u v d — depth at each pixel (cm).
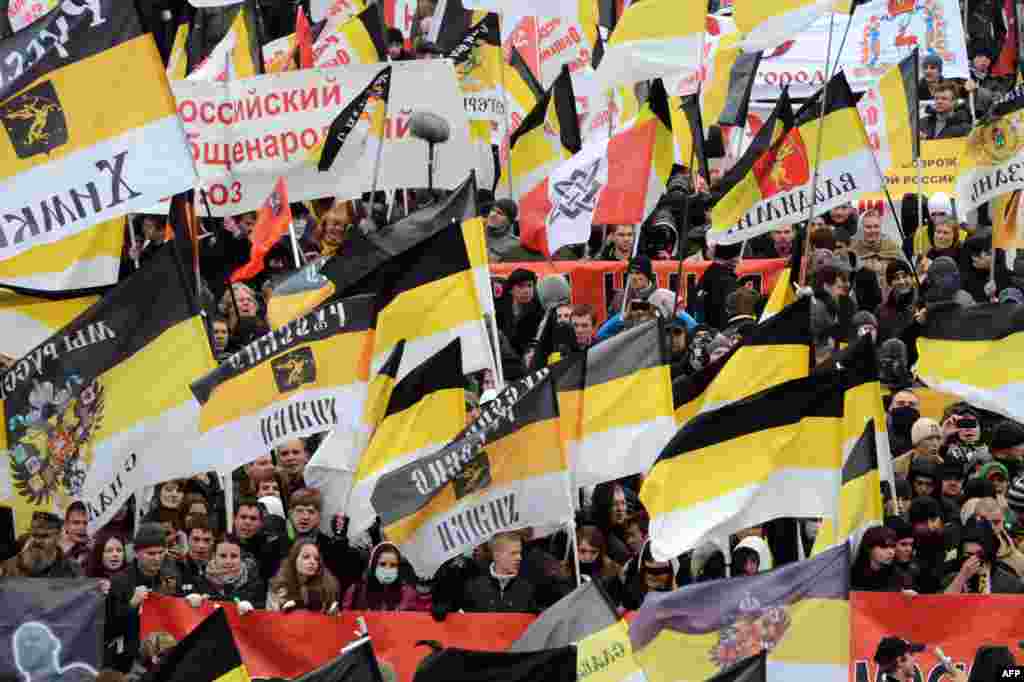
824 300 3059
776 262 3347
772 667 2169
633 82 3189
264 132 3008
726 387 2512
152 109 2312
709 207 3416
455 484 2348
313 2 3884
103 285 2477
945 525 2620
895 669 2361
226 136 3008
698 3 3150
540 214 3175
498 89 3412
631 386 2511
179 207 2667
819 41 3959
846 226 3488
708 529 2362
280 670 2316
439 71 3030
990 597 2414
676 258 3397
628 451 2505
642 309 2902
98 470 2344
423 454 2445
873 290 3288
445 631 2342
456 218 2644
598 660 2183
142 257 3067
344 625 2331
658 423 2505
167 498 2527
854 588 2450
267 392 2444
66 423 2330
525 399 2355
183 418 2367
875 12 3916
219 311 2964
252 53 3262
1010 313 2642
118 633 2277
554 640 2191
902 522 2491
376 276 2527
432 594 2416
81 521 2338
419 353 2533
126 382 2348
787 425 2370
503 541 2384
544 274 3288
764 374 2512
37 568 2264
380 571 2412
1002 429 2830
